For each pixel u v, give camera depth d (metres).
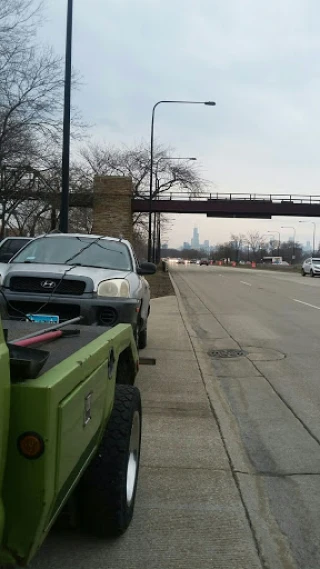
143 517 3.44
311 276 44.97
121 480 2.98
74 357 2.48
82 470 2.55
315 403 6.23
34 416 1.92
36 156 23.47
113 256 7.70
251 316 14.77
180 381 7.06
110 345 3.10
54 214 31.48
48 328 3.33
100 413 2.77
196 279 37.75
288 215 56.00
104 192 45.03
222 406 5.98
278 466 4.39
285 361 8.61
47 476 1.94
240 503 3.69
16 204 24.50
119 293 6.47
